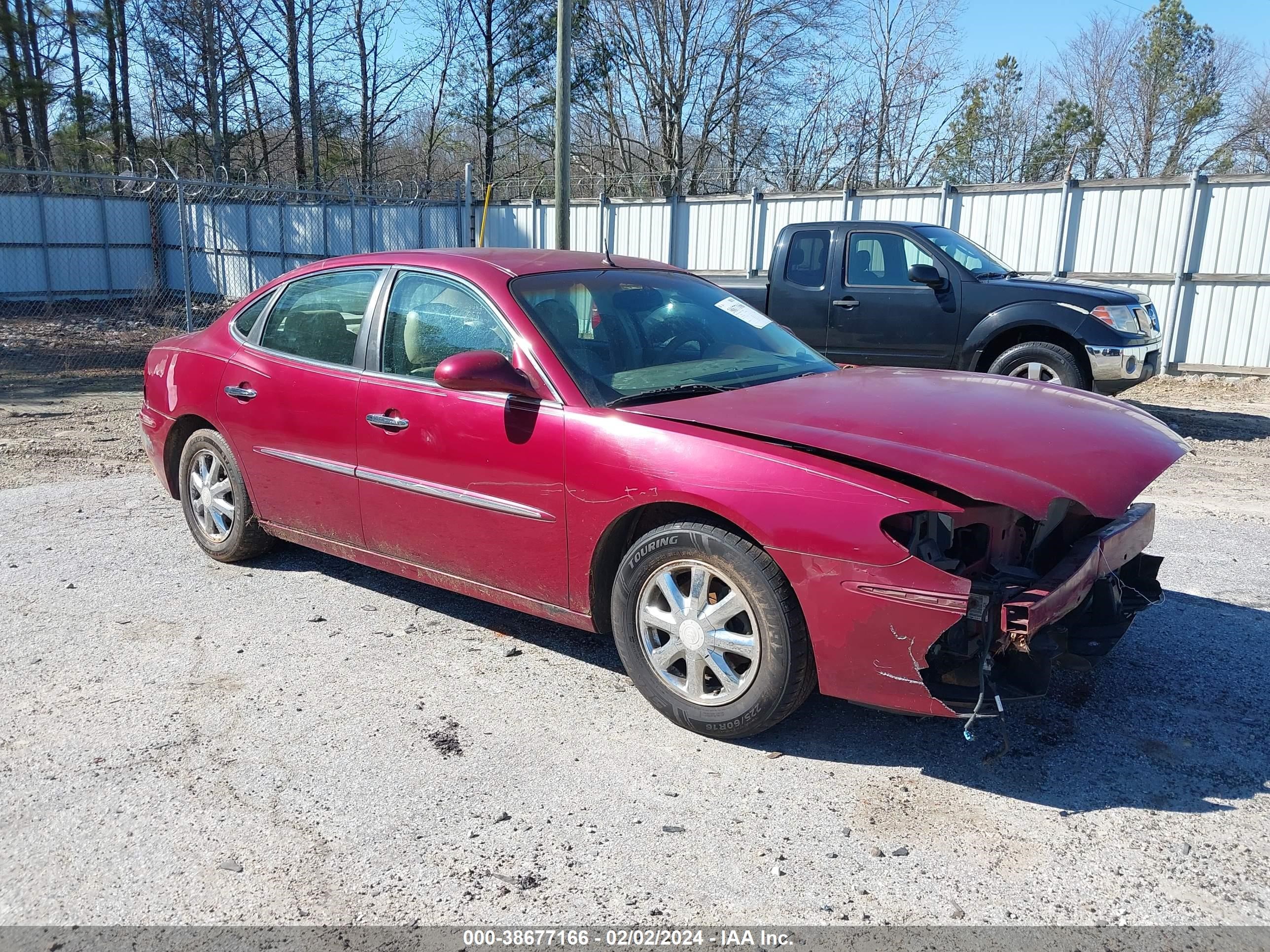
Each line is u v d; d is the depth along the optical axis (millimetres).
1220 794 3092
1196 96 39156
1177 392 12719
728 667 3322
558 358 3742
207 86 33625
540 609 3867
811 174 36594
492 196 23797
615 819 2959
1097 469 3127
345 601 4816
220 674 3973
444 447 3967
